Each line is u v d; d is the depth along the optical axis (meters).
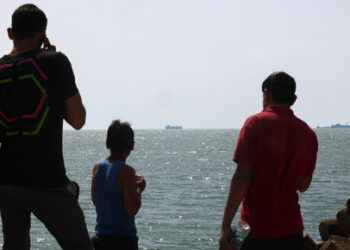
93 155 151.12
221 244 3.54
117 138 4.52
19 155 3.26
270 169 3.71
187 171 98.00
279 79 3.93
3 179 3.28
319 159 123.38
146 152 163.88
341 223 6.21
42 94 3.26
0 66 3.32
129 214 4.43
